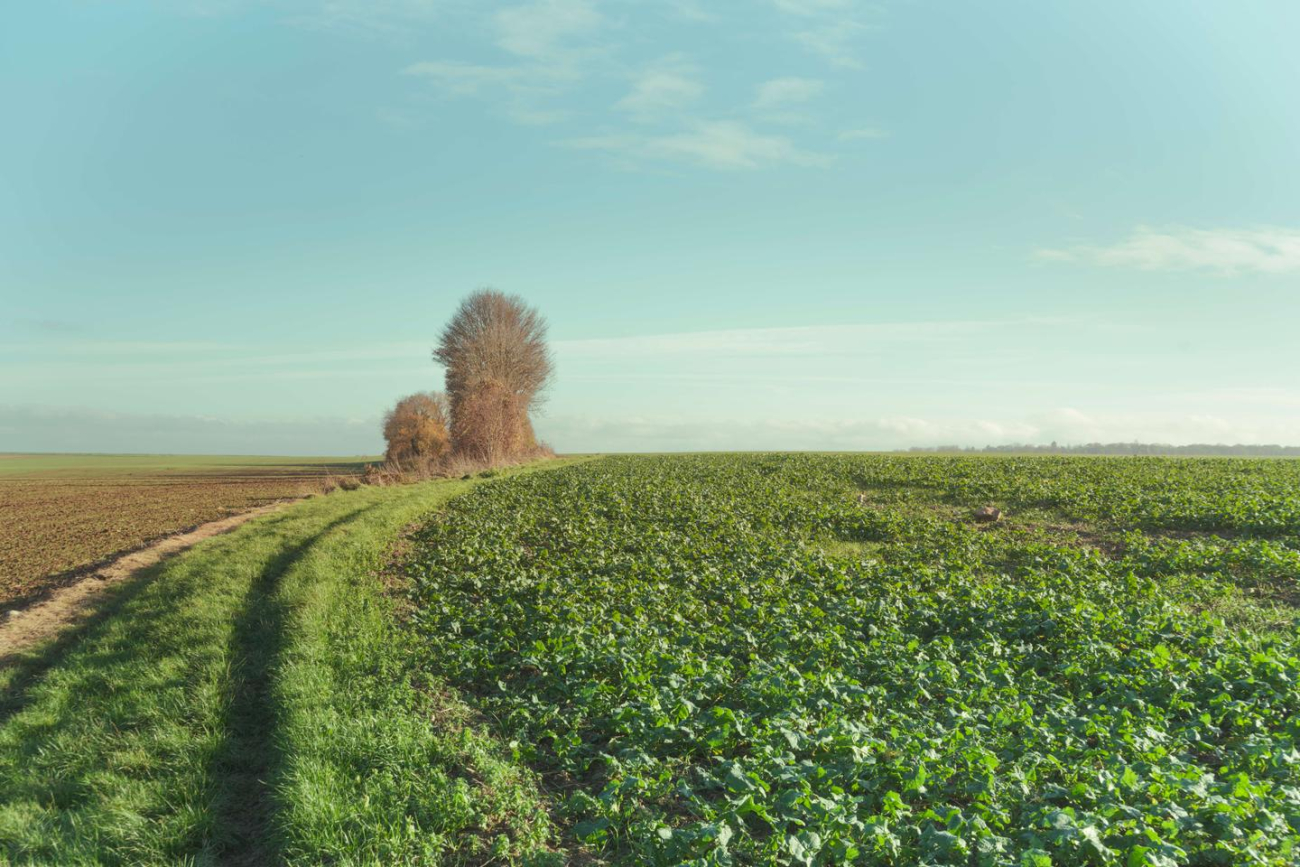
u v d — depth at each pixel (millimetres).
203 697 9688
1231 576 16109
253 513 27812
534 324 63750
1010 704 8859
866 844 5875
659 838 5922
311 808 6582
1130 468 35500
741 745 8273
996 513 23562
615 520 24234
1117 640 11406
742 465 44906
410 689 9695
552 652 11039
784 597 14406
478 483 36844
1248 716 8242
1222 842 5656
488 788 7176
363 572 16750
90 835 6711
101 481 52062
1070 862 5730
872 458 46688
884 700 9141
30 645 12266
